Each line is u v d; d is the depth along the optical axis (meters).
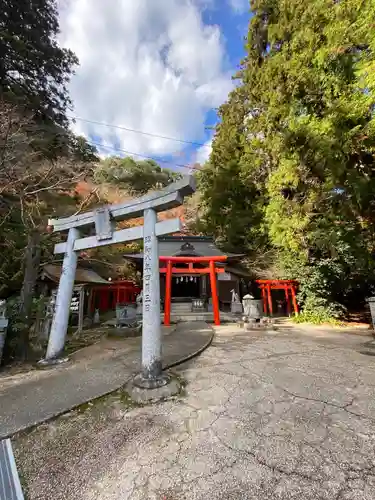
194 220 22.03
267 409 2.89
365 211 6.66
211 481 1.87
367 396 3.12
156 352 3.60
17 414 2.80
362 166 5.96
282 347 5.60
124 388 3.49
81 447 2.30
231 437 2.40
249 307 8.91
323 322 8.98
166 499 1.73
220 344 6.02
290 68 6.98
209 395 3.28
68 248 5.41
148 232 4.11
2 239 7.51
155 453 2.20
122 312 8.45
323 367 4.21
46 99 14.11
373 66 4.26
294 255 10.06
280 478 1.88
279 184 8.67
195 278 14.78
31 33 12.84
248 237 15.52
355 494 1.71
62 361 4.71
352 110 5.09
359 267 8.39
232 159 16.12
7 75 12.34
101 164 31.19
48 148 12.59
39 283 8.28
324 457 2.08
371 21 4.45
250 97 12.26
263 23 11.30
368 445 2.22
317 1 6.07
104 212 4.82
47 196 11.34
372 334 6.90
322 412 2.78
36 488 1.84
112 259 15.27
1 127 7.81
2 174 7.71
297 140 6.93
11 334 4.92
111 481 1.90
